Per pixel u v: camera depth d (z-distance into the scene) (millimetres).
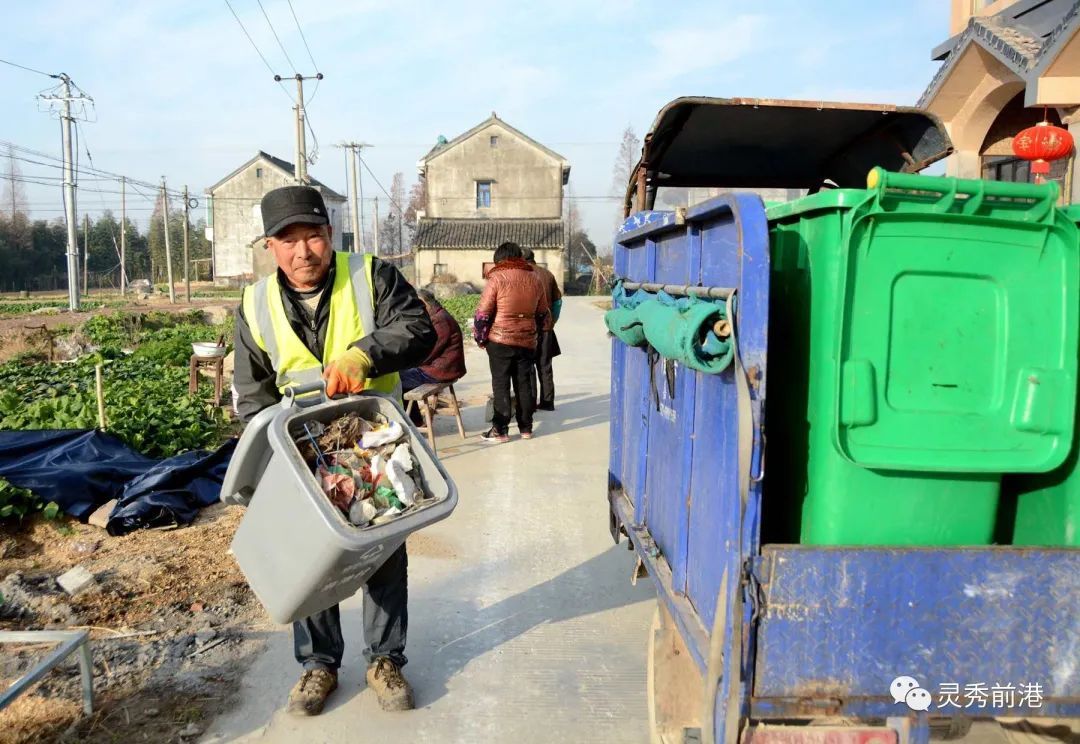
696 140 4367
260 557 2756
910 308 2123
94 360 13766
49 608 4270
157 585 4613
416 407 8461
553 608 4465
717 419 2441
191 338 18766
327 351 3021
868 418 2111
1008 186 2045
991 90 8711
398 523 2549
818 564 2059
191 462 6230
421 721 3379
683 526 2850
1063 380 2158
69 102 31734
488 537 5543
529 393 8289
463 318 26484
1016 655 2115
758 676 2084
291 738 3244
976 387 2176
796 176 5043
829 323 2143
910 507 2227
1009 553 2088
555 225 49125
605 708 3494
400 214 78438
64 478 5676
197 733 3256
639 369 3807
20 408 8828
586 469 7242
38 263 80688
